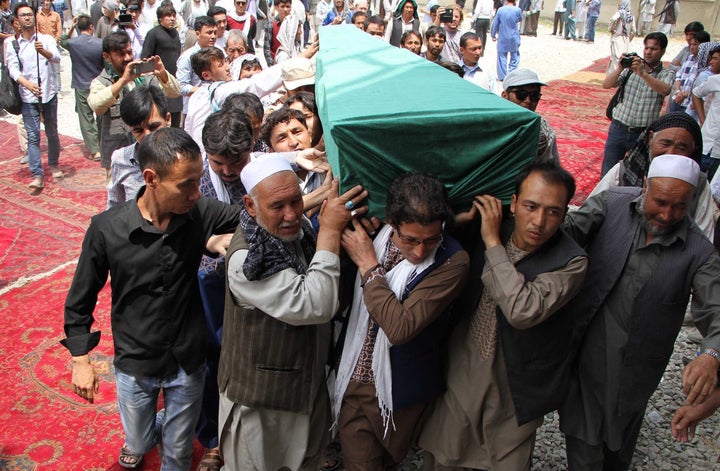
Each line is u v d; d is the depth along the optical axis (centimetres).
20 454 326
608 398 253
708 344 219
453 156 230
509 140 229
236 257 223
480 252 249
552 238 234
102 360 407
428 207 209
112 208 251
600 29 1988
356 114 223
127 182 336
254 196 215
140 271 246
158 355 255
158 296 250
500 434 252
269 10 1473
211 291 288
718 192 482
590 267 254
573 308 255
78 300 251
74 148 818
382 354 243
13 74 640
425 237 216
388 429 257
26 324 443
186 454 277
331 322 276
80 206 641
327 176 261
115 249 244
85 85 734
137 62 495
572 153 834
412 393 248
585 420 262
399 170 228
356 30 483
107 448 332
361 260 232
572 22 1791
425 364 249
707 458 333
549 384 242
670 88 579
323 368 258
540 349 236
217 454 312
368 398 253
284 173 215
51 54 667
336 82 278
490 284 226
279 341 230
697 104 605
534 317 218
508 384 243
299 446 254
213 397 309
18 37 652
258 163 217
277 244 221
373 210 234
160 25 745
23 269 518
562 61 1538
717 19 1855
